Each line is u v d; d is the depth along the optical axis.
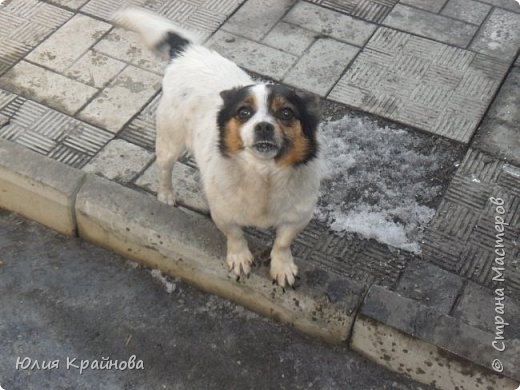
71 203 1.18
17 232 1.24
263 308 1.14
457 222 1.27
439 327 1.03
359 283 1.08
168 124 1.13
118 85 1.47
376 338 1.06
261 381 1.08
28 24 1.59
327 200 1.29
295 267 1.08
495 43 1.60
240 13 1.65
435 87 1.50
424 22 1.65
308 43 1.59
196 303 1.16
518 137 1.41
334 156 1.36
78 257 1.21
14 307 1.14
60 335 1.12
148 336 1.12
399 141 1.39
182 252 1.13
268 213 0.99
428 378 1.07
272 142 0.89
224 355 1.11
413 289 1.18
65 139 1.37
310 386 1.08
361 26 1.63
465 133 1.41
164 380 1.08
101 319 1.14
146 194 1.24
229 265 1.09
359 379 1.09
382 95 1.48
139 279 1.19
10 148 1.22
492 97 1.48
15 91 1.45
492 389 1.02
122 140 1.37
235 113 0.93
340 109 1.45
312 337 1.13
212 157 1.00
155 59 1.53
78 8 1.64
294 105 0.93
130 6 1.65
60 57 1.52
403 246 1.23
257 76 1.51
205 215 1.26
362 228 1.25
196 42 1.19
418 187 1.32
